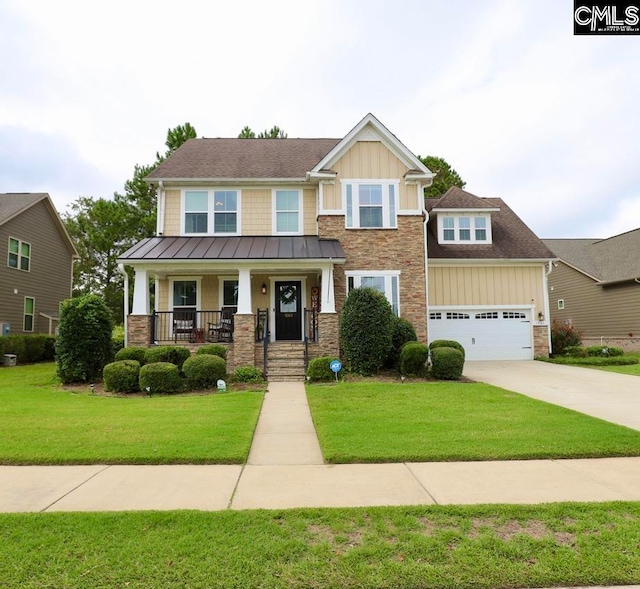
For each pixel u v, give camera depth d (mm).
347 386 10852
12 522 3684
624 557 3123
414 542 3328
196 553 3189
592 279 24891
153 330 13703
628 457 5586
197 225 16109
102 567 3012
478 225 19188
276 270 14188
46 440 6191
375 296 12875
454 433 6512
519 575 2926
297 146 19047
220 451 5691
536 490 4480
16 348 19156
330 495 4379
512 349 18188
